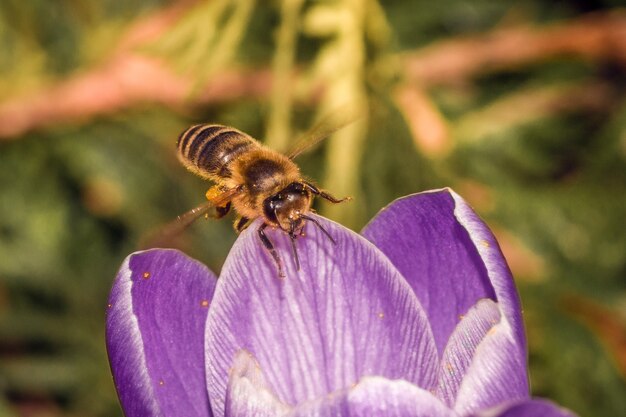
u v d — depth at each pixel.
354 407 0.19
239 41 0.26
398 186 0.25
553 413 0.18
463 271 0.20
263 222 0.20
